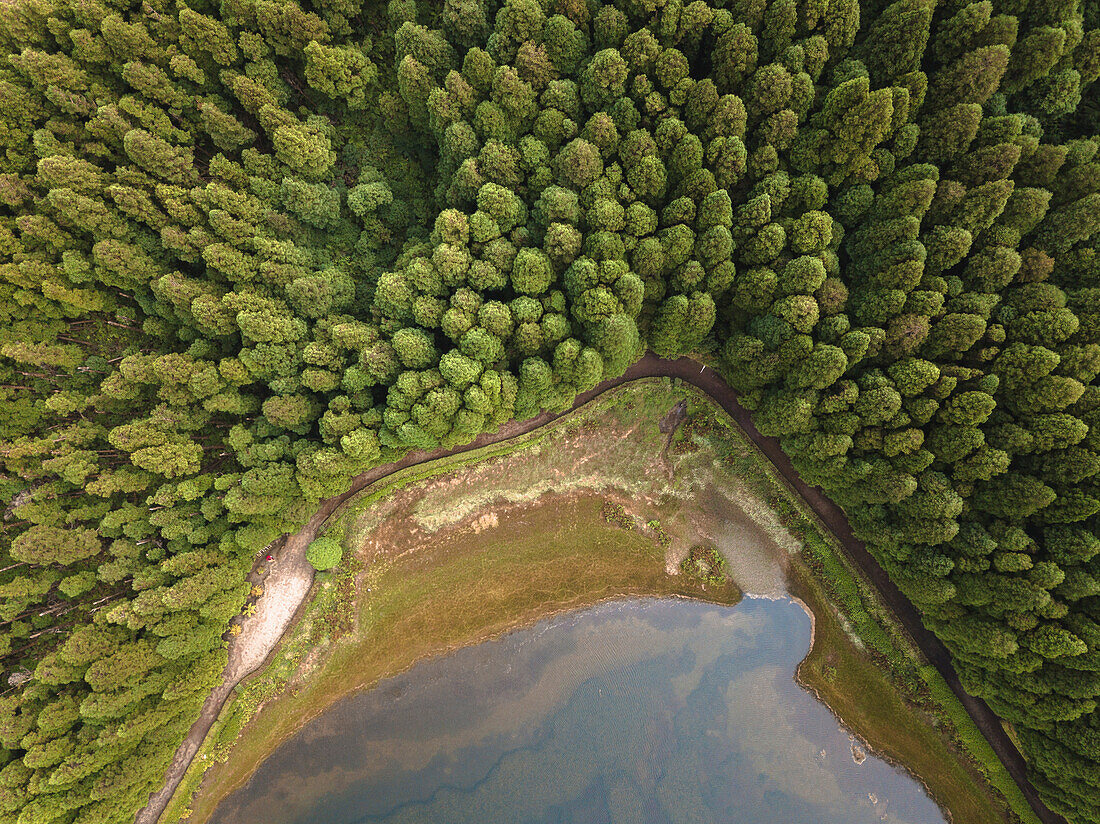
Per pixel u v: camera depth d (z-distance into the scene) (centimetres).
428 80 3556
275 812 3888
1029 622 3136
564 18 3322
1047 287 3081
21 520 3472
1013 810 3722
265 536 3756
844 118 3120
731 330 3912
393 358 3584
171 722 3559
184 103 3531
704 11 3225
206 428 3903
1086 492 2984
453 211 3441
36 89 3231
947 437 3231
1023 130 3128
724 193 3291
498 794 3997
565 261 3550
